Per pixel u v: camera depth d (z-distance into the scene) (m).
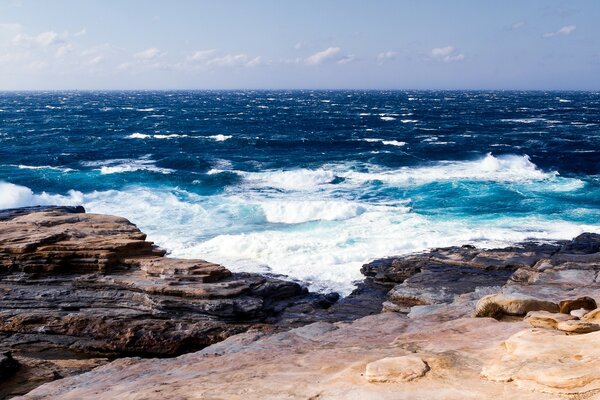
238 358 9.36
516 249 23.50
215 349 11.37
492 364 5.74
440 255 22.56
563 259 20.66
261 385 6.61
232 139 73.62
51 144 70.69
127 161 56.81
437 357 6.27
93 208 34.62
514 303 10.44
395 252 24.72
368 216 31.05
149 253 21.11
